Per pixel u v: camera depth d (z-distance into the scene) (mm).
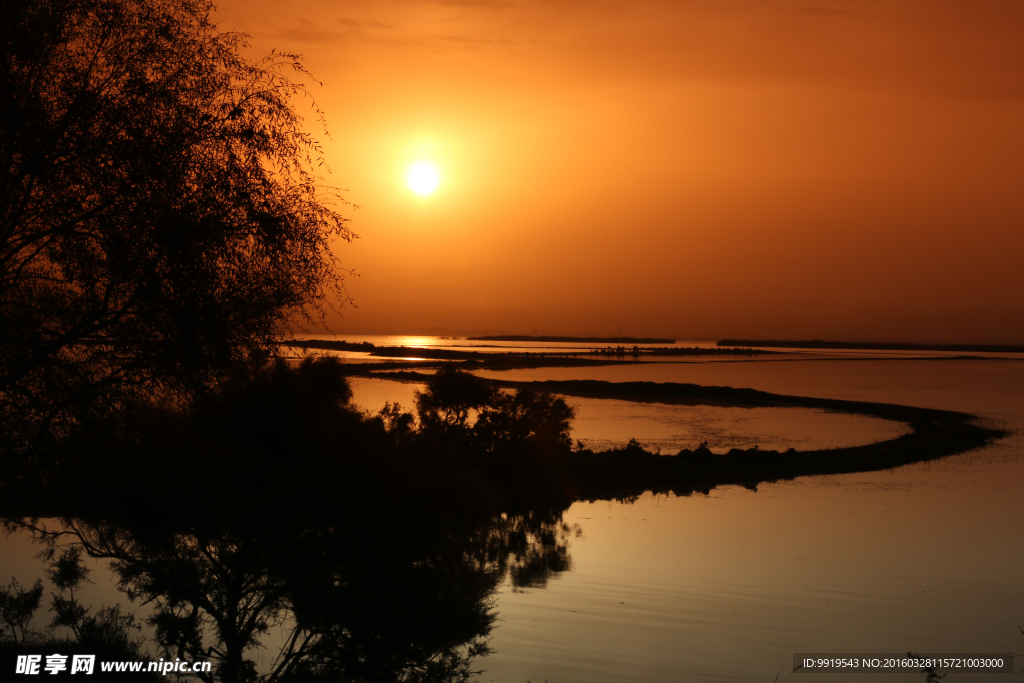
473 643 11875
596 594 15594
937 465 35094
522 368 127062
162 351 11438
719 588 16047
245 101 11586
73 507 10344
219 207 11273
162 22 11430
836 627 13930
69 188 11078
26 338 11242
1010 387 98562
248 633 9898
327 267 12062
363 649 10125
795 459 35156
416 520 10453
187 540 9922
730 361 189625
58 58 11117
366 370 107688
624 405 67250
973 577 17109
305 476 10055
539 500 25688
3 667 9344
